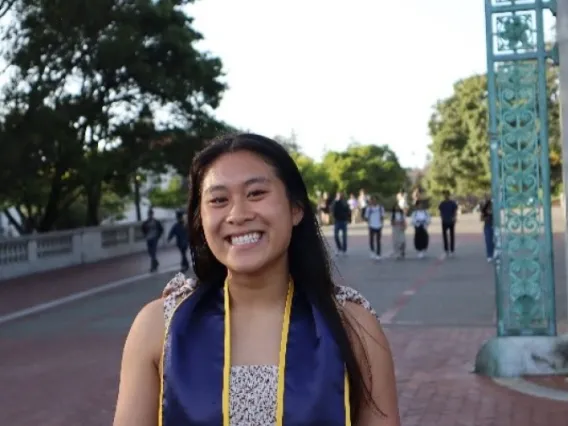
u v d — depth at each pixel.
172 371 2.06
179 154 25.14
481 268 18.06
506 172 7.72
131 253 27.25
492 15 7.59
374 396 2.14
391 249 23.77
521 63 7.59
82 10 21.81
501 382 7.65
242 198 2.17
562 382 7.51
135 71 23.33
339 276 2.87
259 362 2.10
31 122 21.73
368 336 2.17
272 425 2.03
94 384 8.56
